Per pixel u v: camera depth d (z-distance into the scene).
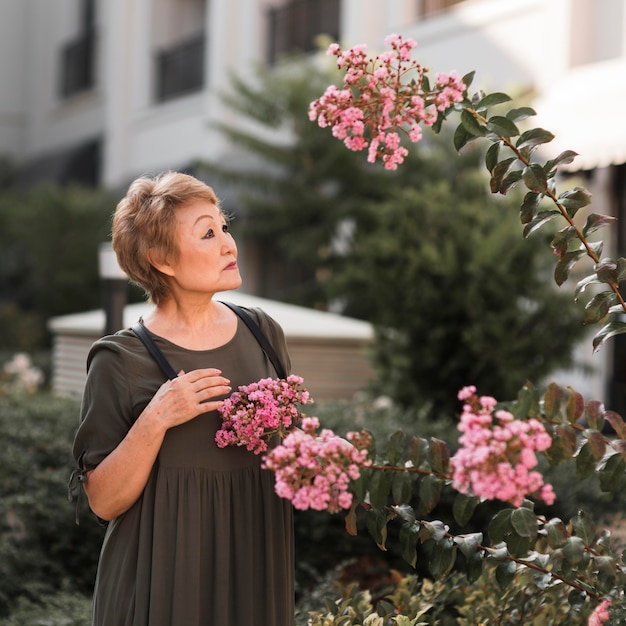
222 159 18.69
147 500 2.85
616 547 4.27
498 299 8.23
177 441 2.86
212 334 3.02
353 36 15.76
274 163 14.98
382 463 2.86
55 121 26.98
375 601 4.67
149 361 2.91
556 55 11.96
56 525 5.72
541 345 8.27
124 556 2.88
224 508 2.88
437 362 8.44
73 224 20.09
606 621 2.94
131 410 2.87
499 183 2.94
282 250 16.14
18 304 20.70
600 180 11.37
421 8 15.10
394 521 5.31
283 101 14.66
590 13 11.83
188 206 2.92
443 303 8.36
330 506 2.61
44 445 6.49
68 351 9.38
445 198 8.96
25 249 21.19
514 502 2.38
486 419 2.41
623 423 2.72
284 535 2.98
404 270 8.41
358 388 9.09
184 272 2.91
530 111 2.90
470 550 2.91
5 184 25.84
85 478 2.92
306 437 2.60
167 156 21.52
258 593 2.92
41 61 27.66
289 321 9.30
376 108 2.93
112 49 23.52
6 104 28.06
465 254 8.33
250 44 19.12
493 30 13.16
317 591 4.71
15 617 4.89
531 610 3.64
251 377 3.00
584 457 2.67
